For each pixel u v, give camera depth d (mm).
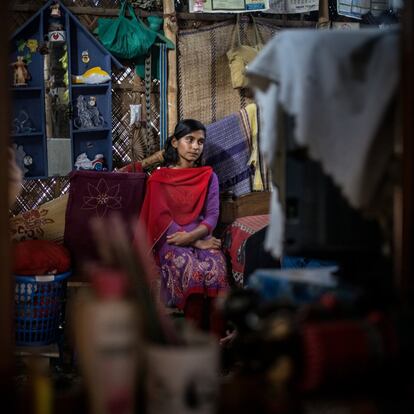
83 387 1490
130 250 1500
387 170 1654
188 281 4234
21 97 4988
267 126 1739
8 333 1450
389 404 1431
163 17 5180
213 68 5328
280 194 1825
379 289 1661
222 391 1519
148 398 1386
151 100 5277
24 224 4539
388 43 1621
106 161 5184
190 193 4559
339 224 1763
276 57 1668
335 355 1373
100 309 1333
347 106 1618
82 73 5090
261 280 1814
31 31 4961
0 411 1422
